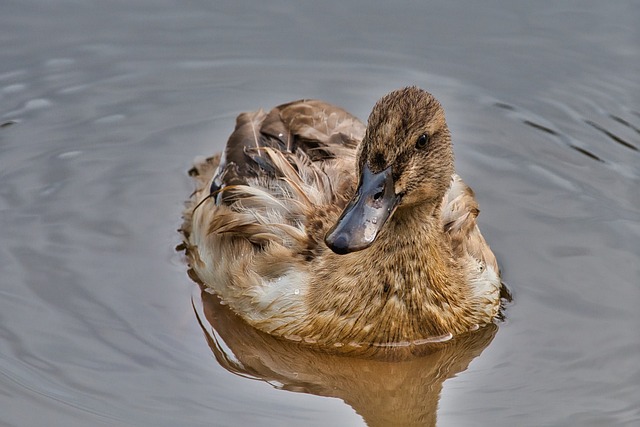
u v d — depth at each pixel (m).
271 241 12.60
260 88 16.81
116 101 16.53
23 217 14.28
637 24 17.44
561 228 14.15
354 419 11.32
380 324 12.08
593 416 11.14
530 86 16.64
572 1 17.88
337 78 16.94
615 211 14.39
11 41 17.30
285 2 18.12
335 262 12.07
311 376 12.05
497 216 14.45
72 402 11.26
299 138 13.63
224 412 11.27
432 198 11.62
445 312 12.27
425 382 11.95
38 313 12.59
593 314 12.70
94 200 14.70
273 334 12.48
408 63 17.06
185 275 13.52
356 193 10.95
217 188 13.99
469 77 16.81
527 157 15.53
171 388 11.59
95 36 17.48
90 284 13.16
